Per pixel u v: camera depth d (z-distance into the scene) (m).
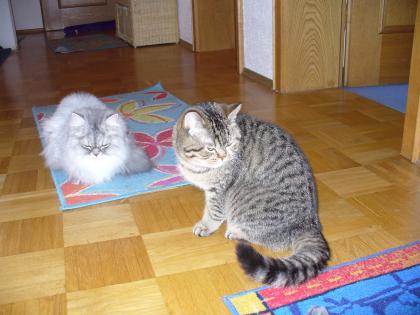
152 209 2.39
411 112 2.74
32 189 2.64
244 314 1.64
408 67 4.40
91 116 2.65
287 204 1.93
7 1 6.54
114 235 2.17
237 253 1.63
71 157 2.64
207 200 2.13
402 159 2.84
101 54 6.32
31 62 5.95
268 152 1.99
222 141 1.96
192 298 1.75
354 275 1.82
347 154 2.93
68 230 2.22
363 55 4.30
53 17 8.31
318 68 4.26
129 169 2.77
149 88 4.57
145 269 1.92
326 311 1.58
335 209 2.32
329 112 3.70
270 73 4.45
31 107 4.14
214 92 4.36
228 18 6.22
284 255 1.99
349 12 4.13
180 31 6.84
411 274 1.81
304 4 4.02
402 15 4.22
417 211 2.28
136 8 6.53
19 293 1.79
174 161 2.94
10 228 2.24
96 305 1.72
